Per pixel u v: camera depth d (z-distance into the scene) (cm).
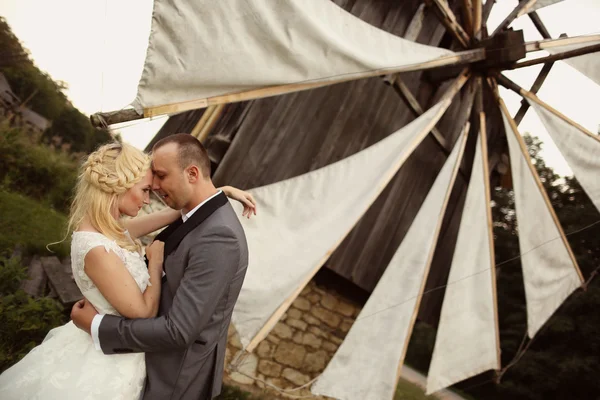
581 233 1441
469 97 507
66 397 160
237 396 528
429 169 605
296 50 320
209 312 164
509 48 473
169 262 177
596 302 1335
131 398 170
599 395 1311
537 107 506
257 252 391
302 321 575
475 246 490
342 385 432
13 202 758
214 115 530
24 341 364
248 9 294
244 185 523
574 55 482
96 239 168
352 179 420
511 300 1555
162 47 278
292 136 539
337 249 555
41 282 495
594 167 490
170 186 181
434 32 570
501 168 650
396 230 588
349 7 507
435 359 476
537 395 1410
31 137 1241
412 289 445
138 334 160
